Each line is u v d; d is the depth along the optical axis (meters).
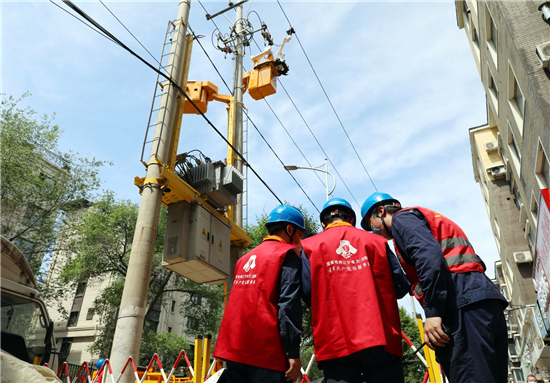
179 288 23.09
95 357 29.28
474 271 2.23
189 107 11.62
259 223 18.83
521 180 15.19
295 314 2.39
